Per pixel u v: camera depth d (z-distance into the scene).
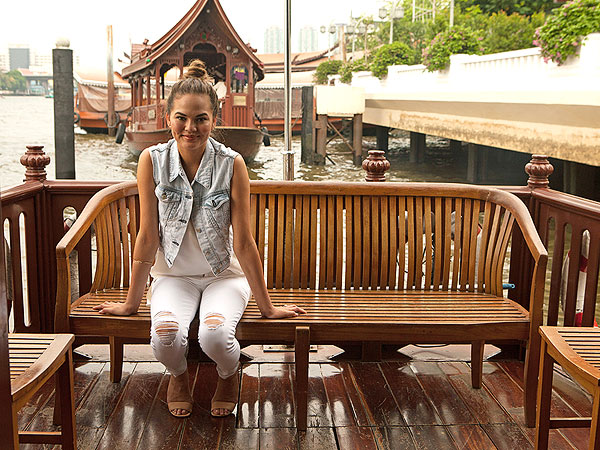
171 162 2.51
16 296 3.10
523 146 11.80
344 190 3.10
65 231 3.35
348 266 3.13
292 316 2.58
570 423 2.29
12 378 1.74
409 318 2.60
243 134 19.62
